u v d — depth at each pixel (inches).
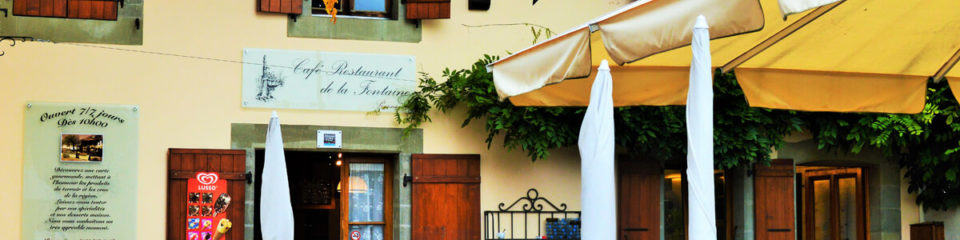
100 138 366.9
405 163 390.3
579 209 403.5
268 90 378.6
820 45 299.0
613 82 327.3
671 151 393.1
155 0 373.4
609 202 247.0
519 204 398.9
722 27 234.5
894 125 394.3
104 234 366.3
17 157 360.8
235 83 377.1
